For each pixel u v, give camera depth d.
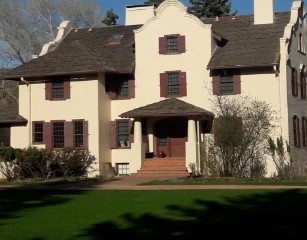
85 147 37.44
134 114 36.06
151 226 15.88
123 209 19.47
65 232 14.99
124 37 41.91
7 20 59.00
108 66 37.91
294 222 16.22
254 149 34.69
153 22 38.31
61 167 36.69
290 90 36.31
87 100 37.59
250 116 34.72
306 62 40.94
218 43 38.25
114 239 13.96
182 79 37.53
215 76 36.75
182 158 36.09
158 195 23.97
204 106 36.91
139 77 38.34
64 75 37.97
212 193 24.47
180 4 37.75
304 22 40.84
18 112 39.75
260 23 39.06
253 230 15.00
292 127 36.28
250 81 35.97
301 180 31.55
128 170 38.16
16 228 15.81
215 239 13.82
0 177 37.34
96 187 29.22
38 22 62.34
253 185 28.80
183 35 37.66
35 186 31.12
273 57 35.31
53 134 38.41
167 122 37.84
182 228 15.48
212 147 34.94
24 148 37.31
